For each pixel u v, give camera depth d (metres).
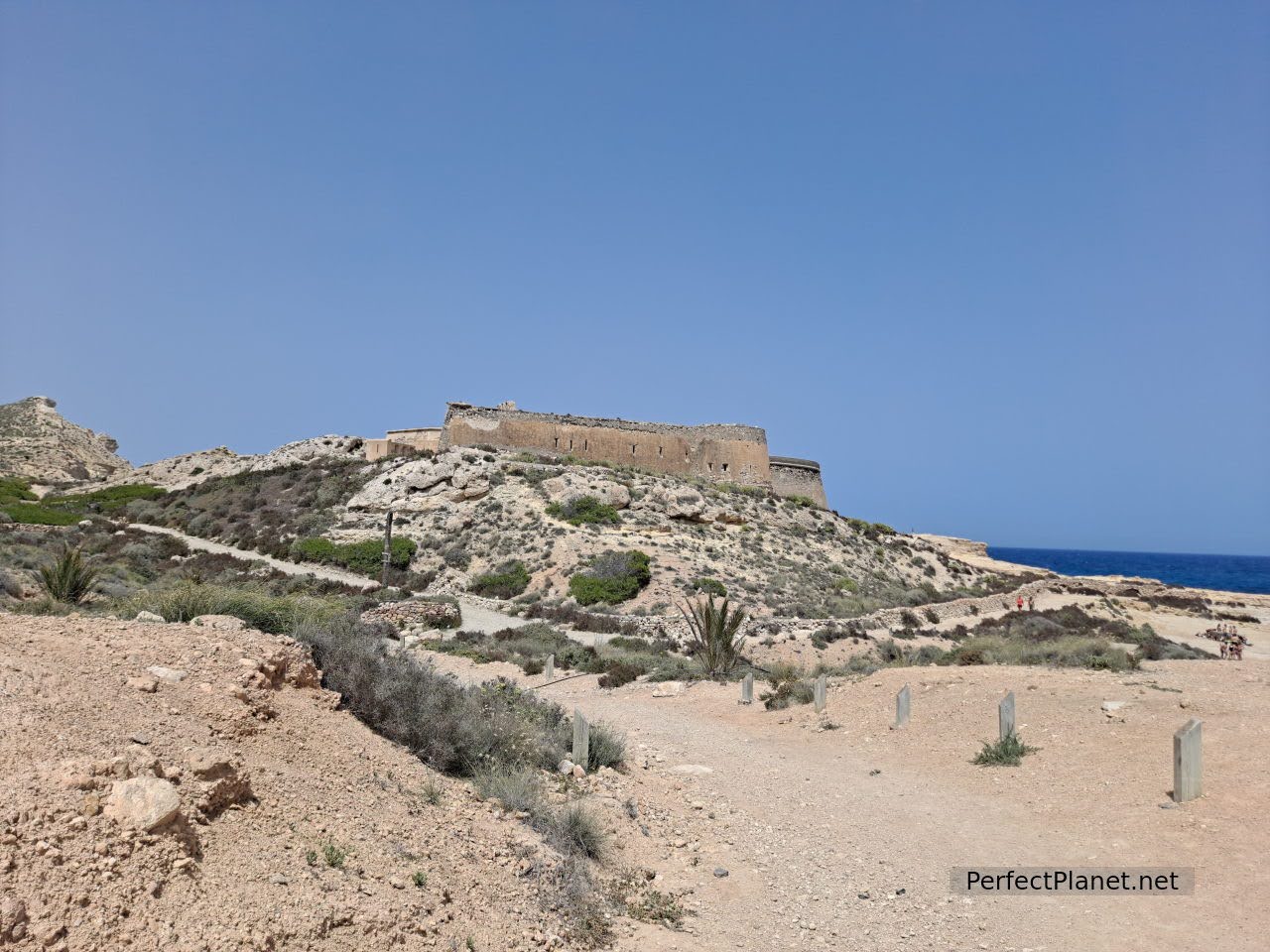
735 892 8.99
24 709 5.90
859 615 44.91
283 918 5.34
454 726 10.52
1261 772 10.74
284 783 7.17
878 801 12.30
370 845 6.96
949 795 12.31
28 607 13.05
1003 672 19.06
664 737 17.02
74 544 45.59
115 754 5.80
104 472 100.88
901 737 15.68
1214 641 51.47
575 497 54.97
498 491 57.03
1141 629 51.00
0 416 106.38
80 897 4.54
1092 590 65.81
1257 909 7.61
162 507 65.06
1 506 58.97
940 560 70.56
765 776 13.91
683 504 59.19
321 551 49.44
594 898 8.14
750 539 57.88
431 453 66.06
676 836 10.65
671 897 8.70
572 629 37.00
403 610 35.47
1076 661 21.28
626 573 44.12
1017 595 55.97
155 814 5.29
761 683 24.38
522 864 8.07
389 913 6.02
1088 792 11.41
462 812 8.73
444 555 49.56
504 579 45.47
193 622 10.22
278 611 11.44
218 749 6.76
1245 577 180.38
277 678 9.10
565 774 11.82
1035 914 8.15
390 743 9.72
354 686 9.98
